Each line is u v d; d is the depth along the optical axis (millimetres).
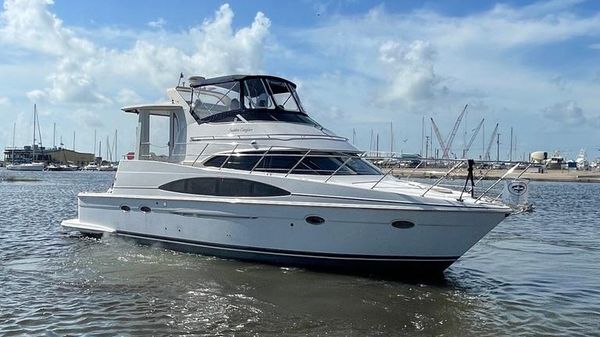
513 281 11711
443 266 10938
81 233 15953
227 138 13211
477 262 13797
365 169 12578
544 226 22266
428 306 9508
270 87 13711
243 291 10117
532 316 9180
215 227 12305
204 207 12445
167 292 10031
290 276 11156
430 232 10492
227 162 12789
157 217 13359
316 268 11539
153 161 13586
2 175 88500
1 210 26250
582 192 51094
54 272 11578
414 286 10695
